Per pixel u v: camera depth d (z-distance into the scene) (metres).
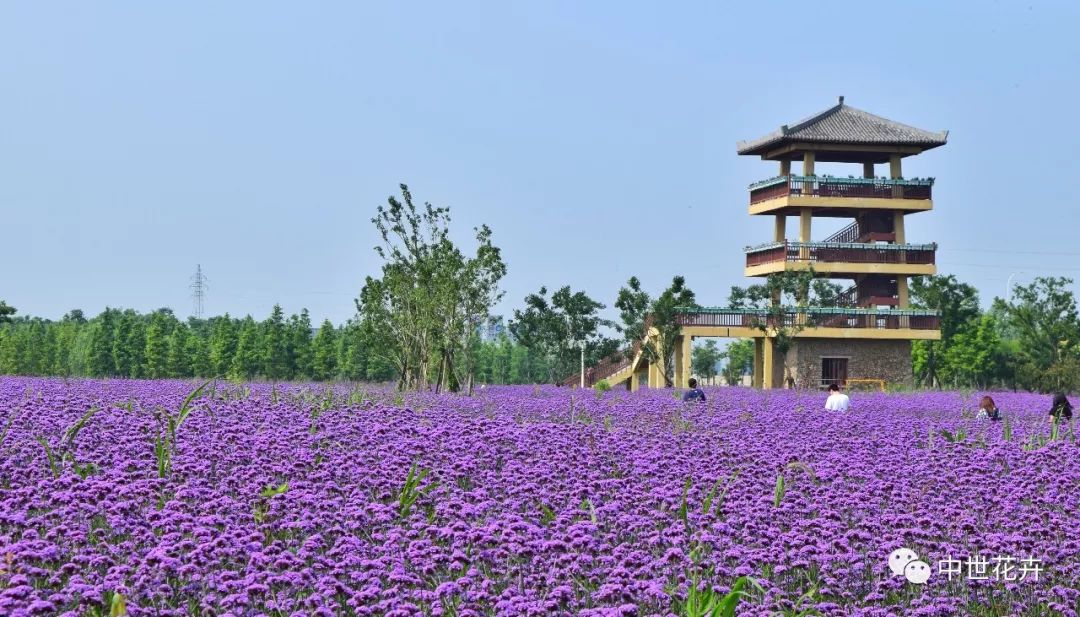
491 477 13.80
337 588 9.26
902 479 15.14
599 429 19.00
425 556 10.16
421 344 38.25
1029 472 15.52
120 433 15.66
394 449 15.20
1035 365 77.94
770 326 66.19
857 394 46.50
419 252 38.56
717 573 10.52
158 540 10.30
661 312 61.06
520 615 9.00
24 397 20.30
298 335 89.44
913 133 67.38
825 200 67.25
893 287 71.06
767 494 13.88
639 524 11.73
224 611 8.89
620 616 8.90
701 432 20.09
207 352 91.38
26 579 8.74
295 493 11.94
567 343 70.69
